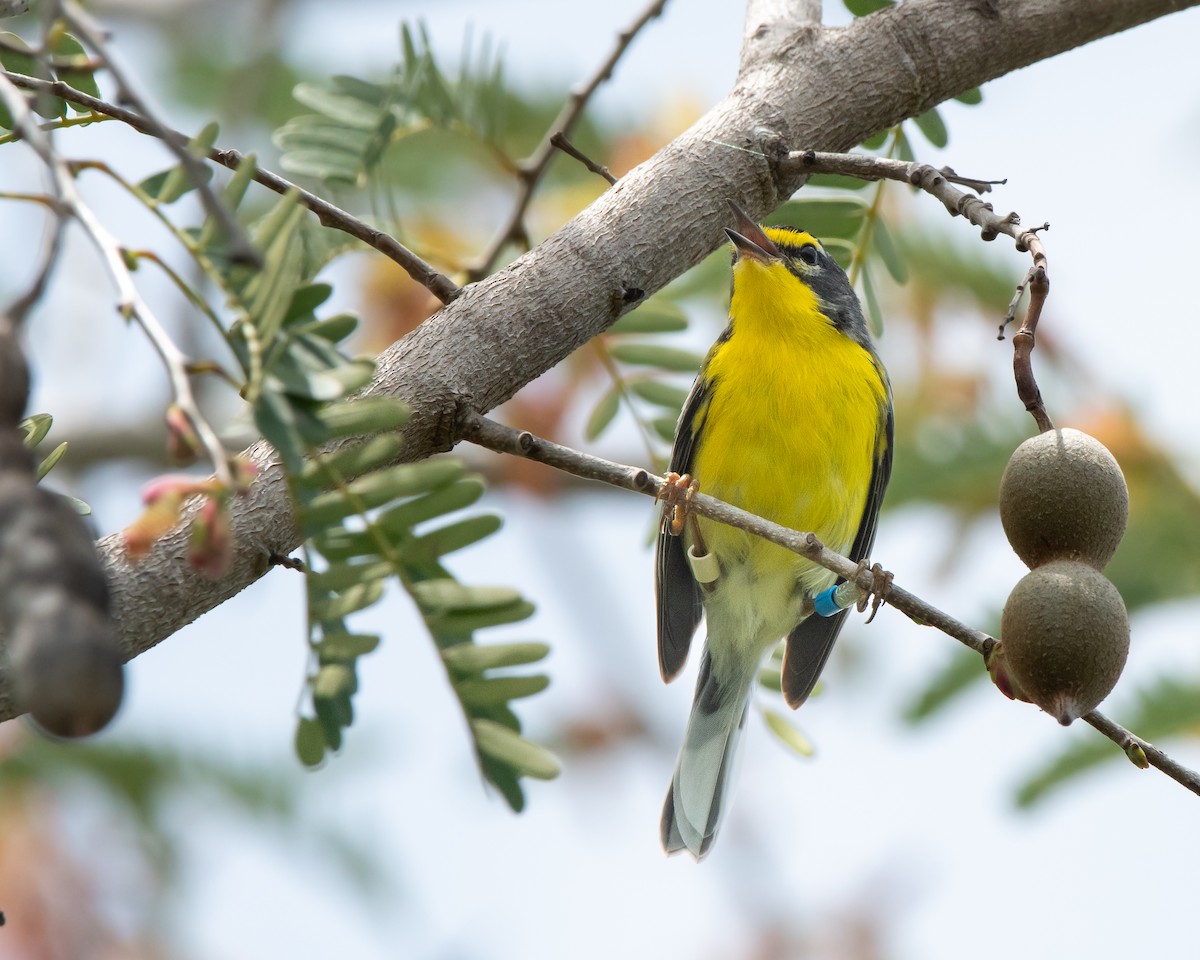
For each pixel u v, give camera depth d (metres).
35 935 11.44
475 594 5.99
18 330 4.29
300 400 4.85
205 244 4.93
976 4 8.45
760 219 8.05
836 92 8.28
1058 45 8.55
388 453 5.46
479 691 6.19
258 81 13.98
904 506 11.83
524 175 10.09
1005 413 11.88
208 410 14.05
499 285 7.26
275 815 11.93
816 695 12.43
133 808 11.86
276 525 6.28
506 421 13.58
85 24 4.42
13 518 4.08
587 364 13.34
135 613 6.12
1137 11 8.52
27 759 11.80
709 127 8.09
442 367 6.97
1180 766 6.62
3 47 5.23
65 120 6.34
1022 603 6.05
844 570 7.29
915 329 12.75
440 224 13.52
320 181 9.23
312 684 5.89
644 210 7.72
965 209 7.05
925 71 8.40
